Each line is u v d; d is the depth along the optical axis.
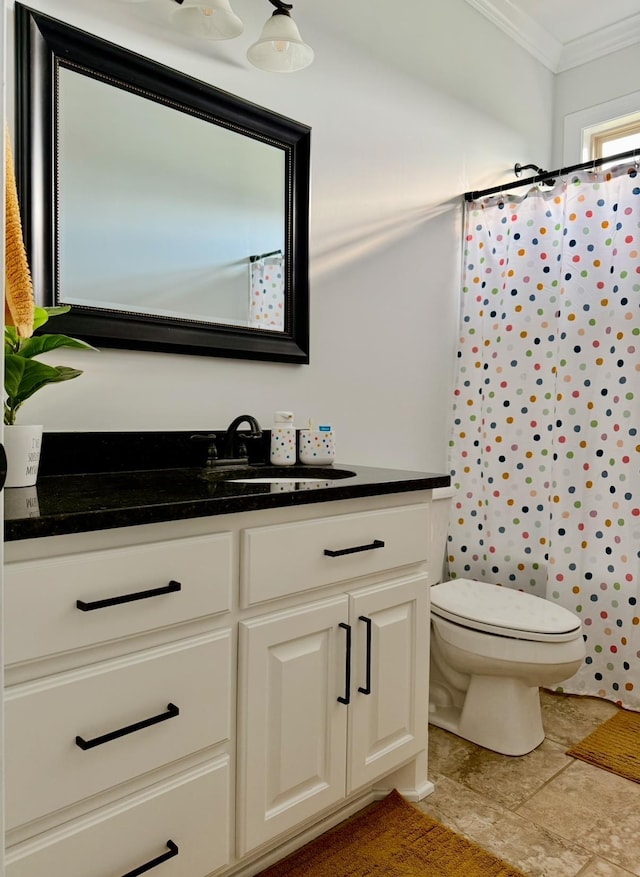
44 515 0.91
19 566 0.89
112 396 1.56
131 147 1.57
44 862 0.92
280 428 1.80
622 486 2.22
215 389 1.77
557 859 1.42
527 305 2.42
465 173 2.57
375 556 1.46
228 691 1.16
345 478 1.60
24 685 0.90
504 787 1.70
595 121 2.88
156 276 1.62
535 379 2.41
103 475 1.49
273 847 1.39
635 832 1.51
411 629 1.58
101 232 1.52
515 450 2.45
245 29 1.81
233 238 1.78
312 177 2.00
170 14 1.63
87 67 1.48
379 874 1.36
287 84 1.92
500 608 1.94
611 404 2.24
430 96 2.41
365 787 1.48
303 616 1.29
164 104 1.63
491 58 2.68
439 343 2.49
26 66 1.38
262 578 1.22
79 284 1.48
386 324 2.27
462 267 2.58
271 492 1.21
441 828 1.51
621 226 2.22
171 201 1.65
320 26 2.02
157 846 1.06
